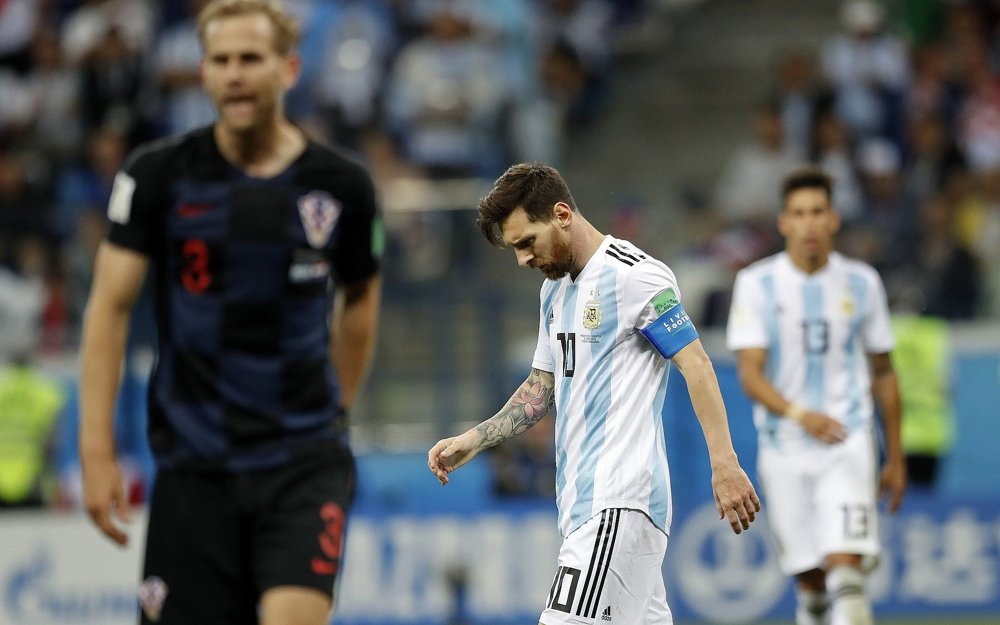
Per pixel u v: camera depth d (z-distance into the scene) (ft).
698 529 113.39
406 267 116.06
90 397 52.75
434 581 113.39
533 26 169.37
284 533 51.19
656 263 52.34
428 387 115.24
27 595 111.86
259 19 52.08
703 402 50.37
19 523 112.57
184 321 52.21
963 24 172.65
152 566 51.83
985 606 114.52
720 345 117.80
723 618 113.19
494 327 115.65
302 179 52.95
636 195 126.21
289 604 50.11
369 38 156.04
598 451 52.01
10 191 130.21
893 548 114.73
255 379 52.01
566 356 53.01
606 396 52.08
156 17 154.71
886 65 158.51
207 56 52.21
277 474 51.80
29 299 116.26
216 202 52.13
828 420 77.46
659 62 185.37
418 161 143.02
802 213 79.71
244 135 52.11
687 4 192.54
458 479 114.42
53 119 147.23
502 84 152.35
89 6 157.58
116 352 53.11
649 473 51.88
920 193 139.23
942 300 119.85
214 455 51.70
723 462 49.57
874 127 155.94
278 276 52.19
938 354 117.29
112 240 52.65
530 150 156.97
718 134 177.17
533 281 120.98
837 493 77.77
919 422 116.47
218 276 51.98
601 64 176.76
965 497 115.55
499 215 52.16
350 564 113.29
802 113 151.12
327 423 53.06
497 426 54.39
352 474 54.19
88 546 111.96
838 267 80.69
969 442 116.47
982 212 140.97
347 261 55.21
